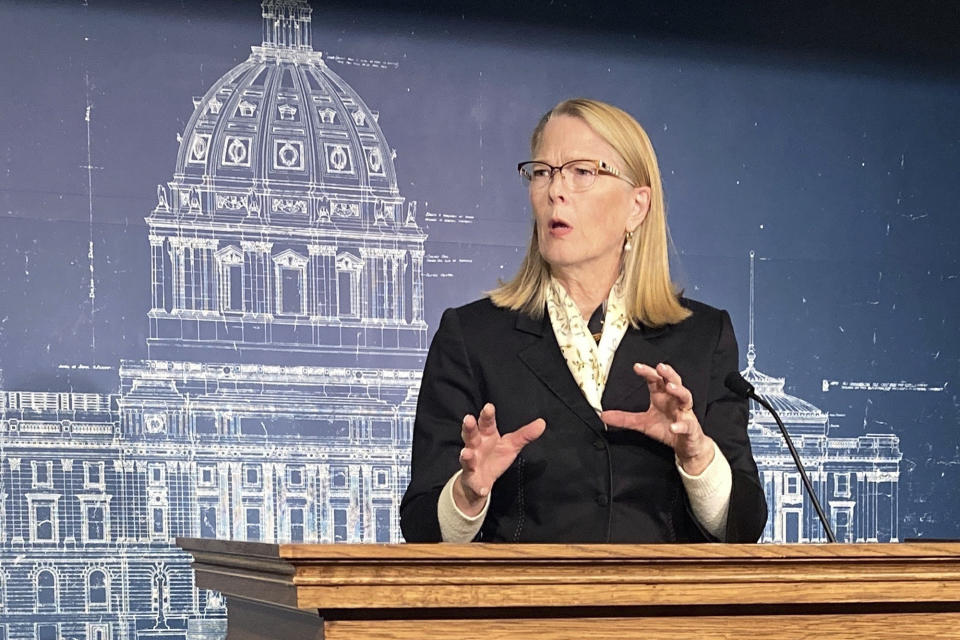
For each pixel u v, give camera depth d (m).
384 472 5.01
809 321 5.52
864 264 5.61
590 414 2.60
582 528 2.53
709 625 1.93
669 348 2.74
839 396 5.52
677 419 2.31
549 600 1.83
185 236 4.82
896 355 5.60
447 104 5.19
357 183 5.05
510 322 2.76
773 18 5.61
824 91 5.64
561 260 2.72
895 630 2.03
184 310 4.80
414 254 5.10
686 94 5.48
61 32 4.72
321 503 4.93
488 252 5.19
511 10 5.29
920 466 5.59
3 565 4.54
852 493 5.50
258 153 4.94
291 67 5.01
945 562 2.00
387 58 5.13
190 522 4.77
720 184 5.48
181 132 4.84
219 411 4.82
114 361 4.71
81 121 4.72
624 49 5.43
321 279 4.98
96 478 4.66
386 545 1.76
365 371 5.02
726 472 2.47
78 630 4.61
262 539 4.84
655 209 2.82
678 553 1.87
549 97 5.32
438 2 5.21
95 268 4.70
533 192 2.79
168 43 4.86
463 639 1.82
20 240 4.61
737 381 2.70
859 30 5.70
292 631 2.03
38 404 4.60
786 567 1.93
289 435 4.91
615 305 2.76
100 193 4.72
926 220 5.70
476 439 2.18
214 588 2.39
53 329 4.63
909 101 5.74
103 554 4.66
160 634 4.71
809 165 5.59
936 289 5.68
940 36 5.79
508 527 2.57
